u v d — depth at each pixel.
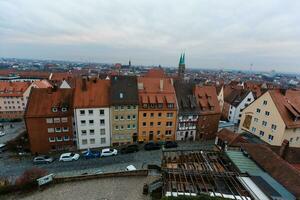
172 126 48.25
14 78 119.12
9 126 63.50
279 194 19.47
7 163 37.94
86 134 43.53
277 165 23.95
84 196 27.22
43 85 74.81
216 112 50.62
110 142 45.97
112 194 27.62
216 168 26.33
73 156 39.16
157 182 28.45
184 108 48.62
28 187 28.33
